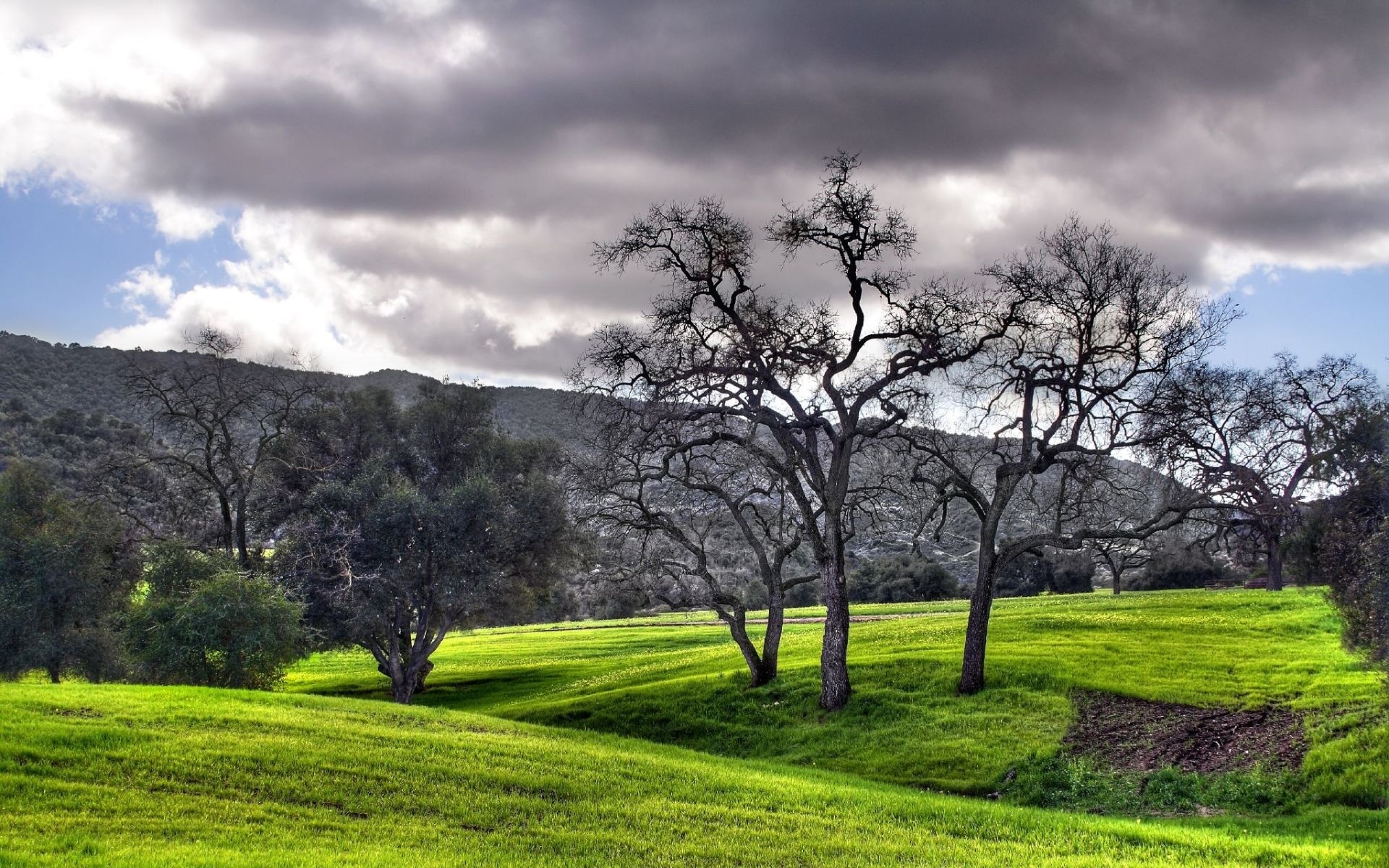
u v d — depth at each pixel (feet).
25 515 150.10
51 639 142.41
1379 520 77.87
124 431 388.37
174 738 73.10
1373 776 75.51
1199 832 67.36
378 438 176.14
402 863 53.11
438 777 70.85
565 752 82.43
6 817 55.01
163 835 55.01
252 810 60.59
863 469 132.26
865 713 111.55
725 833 63.10
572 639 259.39
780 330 114.01
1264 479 104.88
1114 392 108.88
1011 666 119.24
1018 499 134.41
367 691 188.55
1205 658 122.11
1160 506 114.42
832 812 69.51
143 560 157.07
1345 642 80.33
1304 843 64.18
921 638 154.40
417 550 159.02
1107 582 419.54
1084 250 108.99
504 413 548.72
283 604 130.72
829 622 116.67
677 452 121.08
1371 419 91.71
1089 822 69.72
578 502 146.41
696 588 143.95
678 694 131.44
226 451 168.66
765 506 143.13
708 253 114.21
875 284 110.83
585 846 58.85
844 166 108.99
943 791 89.30
